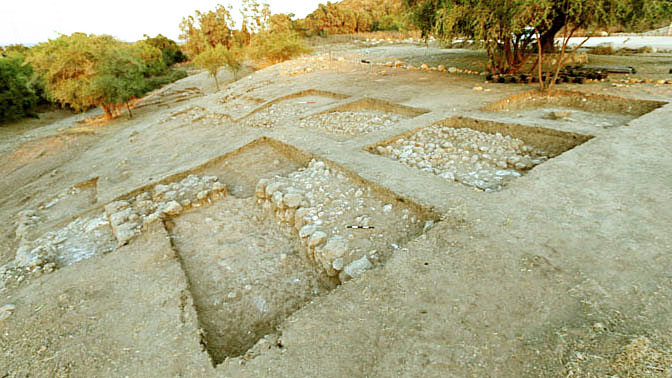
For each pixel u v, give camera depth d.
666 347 2.30
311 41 53.53
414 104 10.34
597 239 3.54
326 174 6.43
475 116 8.55
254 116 12.67
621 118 7.92
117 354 3.23
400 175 5.75
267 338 3.07
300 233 4.91
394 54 24.48
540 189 4.70
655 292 2.80
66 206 8.24
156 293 4.09
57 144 16.59
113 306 3.97
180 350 3.15
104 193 8.08
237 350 3.38
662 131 6.25
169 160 9.94
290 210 5.50
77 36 20.16
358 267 3.92
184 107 18.97
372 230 4.68
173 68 53.53
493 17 10.59
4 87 22.28
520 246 3.58
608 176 4.83
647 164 5.04
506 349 2.53
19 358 3.38
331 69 20.30
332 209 5.33
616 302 2.76
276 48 28.62
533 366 2.37
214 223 5.89
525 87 11.20
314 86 15.44
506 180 5.56
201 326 3.56
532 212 4.16
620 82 10.62
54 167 13.08
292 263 4.67
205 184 7.23
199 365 2.93
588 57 16.80
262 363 2.79
